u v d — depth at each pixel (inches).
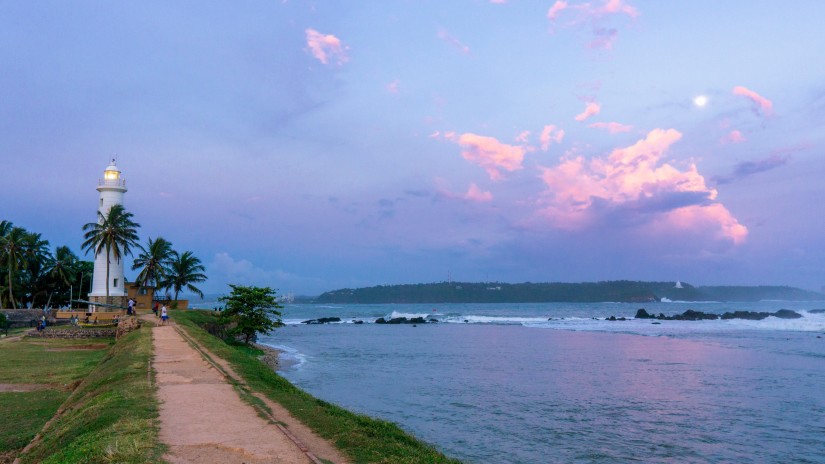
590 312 7455.7
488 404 1083.9
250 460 389.1
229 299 2081.7
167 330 1492.4
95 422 504.1
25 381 997.2
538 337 2824.8
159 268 2628.0
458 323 4586.6
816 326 2906.0
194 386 674.8
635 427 900.0
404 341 2664.9
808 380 1318.9
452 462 451.5
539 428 895.1
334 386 1298.0
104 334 1879.9
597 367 1609.3
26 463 506.0
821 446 790.5
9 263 2600.9
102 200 2522.1
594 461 729.0
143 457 386.0
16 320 2409.0
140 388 646.5
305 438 463.2
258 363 967.0
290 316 6619.1
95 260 2437.3
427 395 1178.0
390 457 423.2
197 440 435.8
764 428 888.3
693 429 884.6
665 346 2176.4
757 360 1680.6
